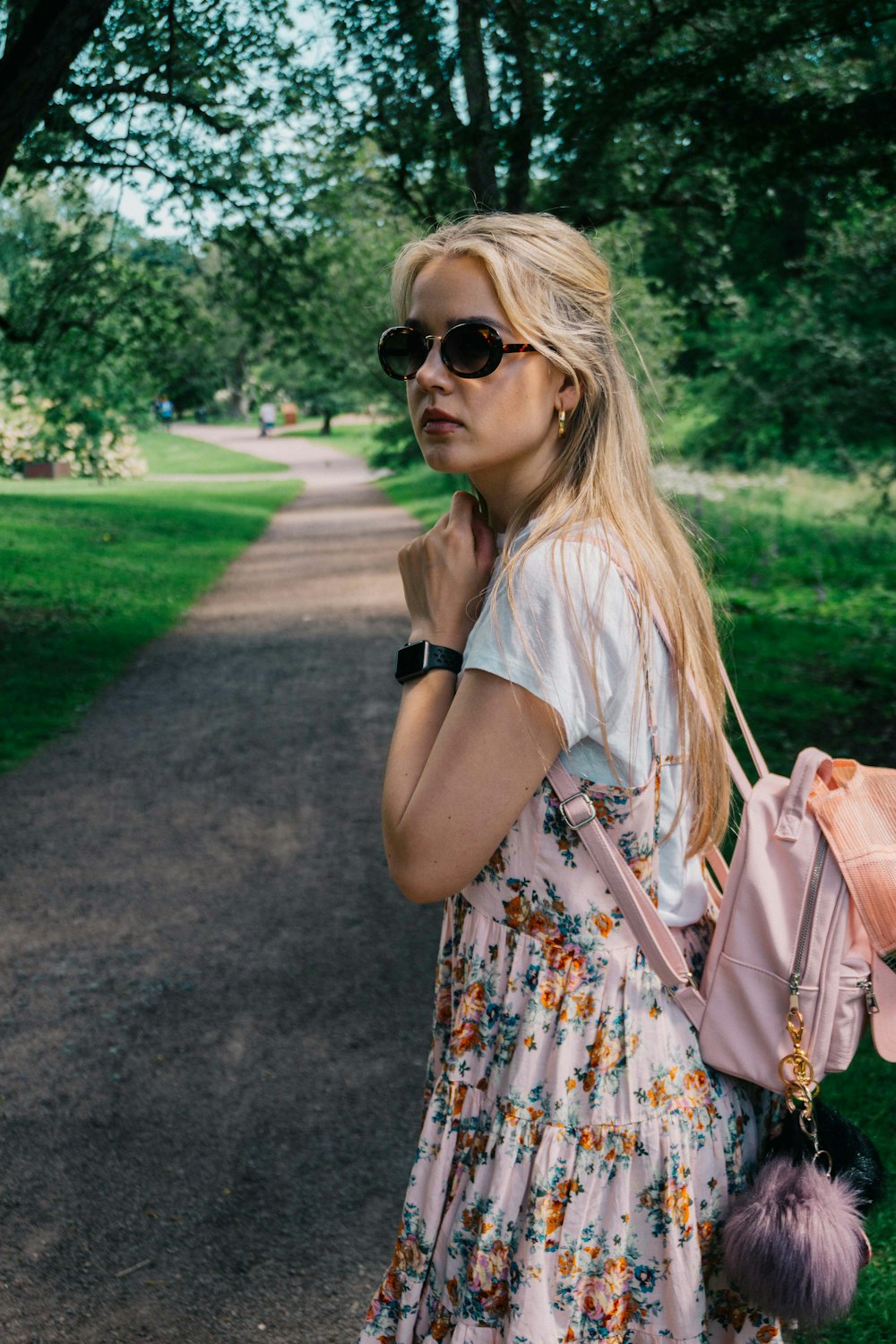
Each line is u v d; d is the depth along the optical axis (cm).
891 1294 218
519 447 123
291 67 886
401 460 3562
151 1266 260
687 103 743
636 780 118
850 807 122
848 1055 119
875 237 1088
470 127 848
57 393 1434
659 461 167
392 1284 130
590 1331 120
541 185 988
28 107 719
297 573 1659
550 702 112
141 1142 310
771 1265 114
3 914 475
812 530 1471
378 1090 334
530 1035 119
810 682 800
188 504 2686
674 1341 120
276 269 1144
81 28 709
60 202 1075
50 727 793
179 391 1465
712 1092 124
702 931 133
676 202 1015
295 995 395
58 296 1182
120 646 1079
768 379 1397
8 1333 239
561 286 122
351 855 533
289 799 622
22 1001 398
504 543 129
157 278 1198
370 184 1111
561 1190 118
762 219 999
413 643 129
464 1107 124
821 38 727
